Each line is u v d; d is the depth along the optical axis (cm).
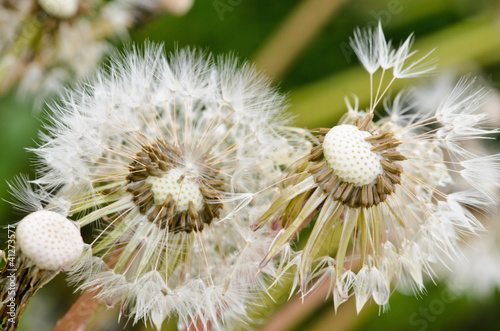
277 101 26
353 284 24
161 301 24
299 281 24
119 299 24
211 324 25
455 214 24
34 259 23
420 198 24
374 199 24
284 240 24
